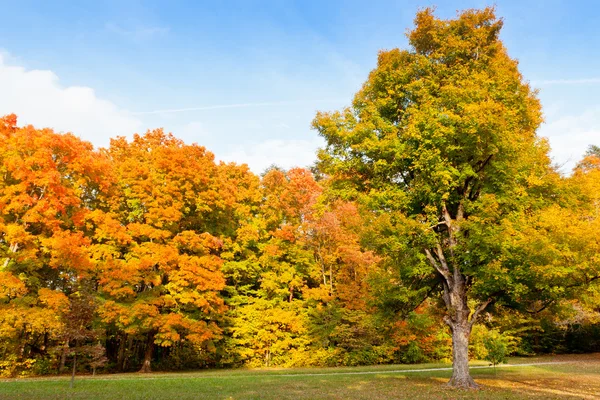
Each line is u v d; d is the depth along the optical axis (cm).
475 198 1481
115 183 2445
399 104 1587
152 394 1155
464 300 1425
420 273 1503
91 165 2108
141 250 2175
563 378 1617
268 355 2734
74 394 1124
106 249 2164
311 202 2909
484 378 1609
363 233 1472
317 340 2705
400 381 1542
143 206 2434
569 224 1238
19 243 1930
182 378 1644
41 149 1870
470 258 1271
